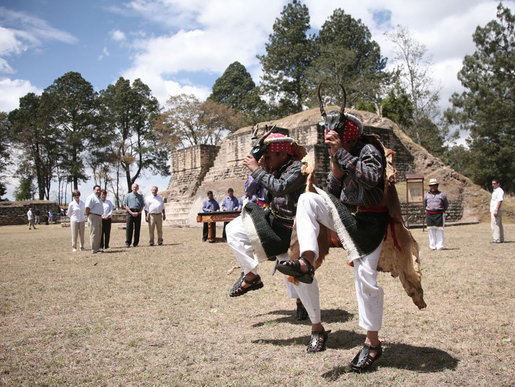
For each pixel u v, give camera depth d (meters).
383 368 3.27
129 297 6.17
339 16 68.38
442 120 47.34
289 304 5.62
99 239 13.03
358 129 3.34
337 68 54.16
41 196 70.00
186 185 41.25
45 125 66.38
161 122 59.81
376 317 3.23
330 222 3.38
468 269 8.22
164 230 27.05
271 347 3.83
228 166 37.16
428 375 3.12
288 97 67.75
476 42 38.44
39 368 3.41
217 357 3.59
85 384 3.08
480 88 37.12
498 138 49.09
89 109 70.69
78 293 6.52
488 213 32.19
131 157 67.94
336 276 7.62
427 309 5.12
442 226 12.11
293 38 66.69
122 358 3.61
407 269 3.37
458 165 62.38
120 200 70.12
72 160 69.50
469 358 3.47
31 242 19.19
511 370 3.19
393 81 58.81
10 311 5.38
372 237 3.23
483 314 4.86
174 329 4.47
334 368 3.27
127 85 72.50
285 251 3.90
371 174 3.07
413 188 24.03
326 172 28.41
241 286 4.21
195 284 7.20
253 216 4.01
